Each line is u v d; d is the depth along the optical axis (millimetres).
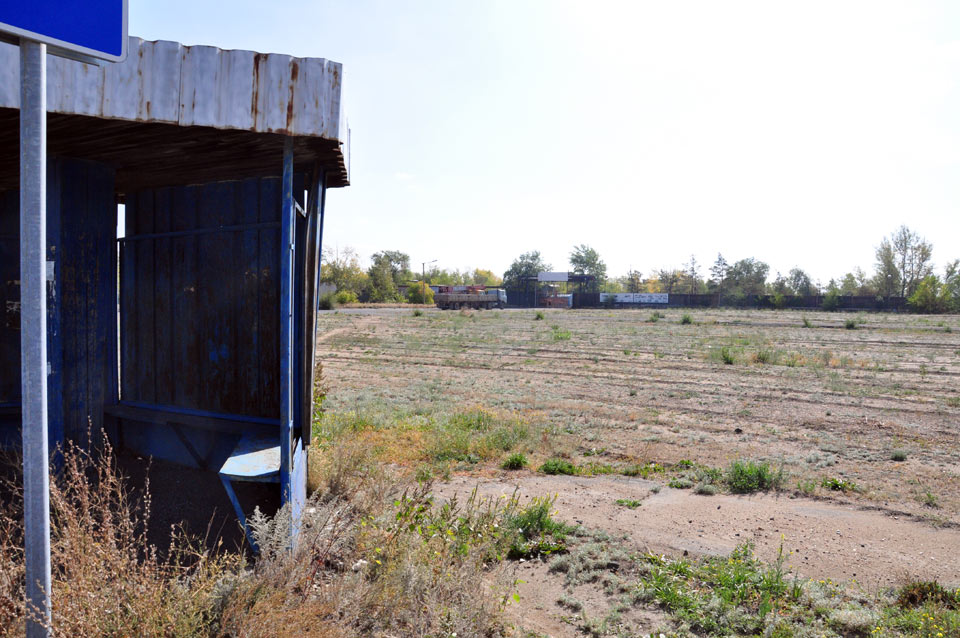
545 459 9203
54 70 3586
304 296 4984
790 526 6441
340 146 4582
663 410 13648
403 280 113375
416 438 9875
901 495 7629
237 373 5875
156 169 5562
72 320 5430
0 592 2785
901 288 86188
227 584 3465
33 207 2176
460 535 4902
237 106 3973
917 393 15992
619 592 4816
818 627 4242
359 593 3736
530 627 4133
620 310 74688
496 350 26812
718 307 79312
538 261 122125
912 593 4746
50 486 3617
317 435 7926
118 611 2895
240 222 5859
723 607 4426
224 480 4215
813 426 12094
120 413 5941
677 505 7113
